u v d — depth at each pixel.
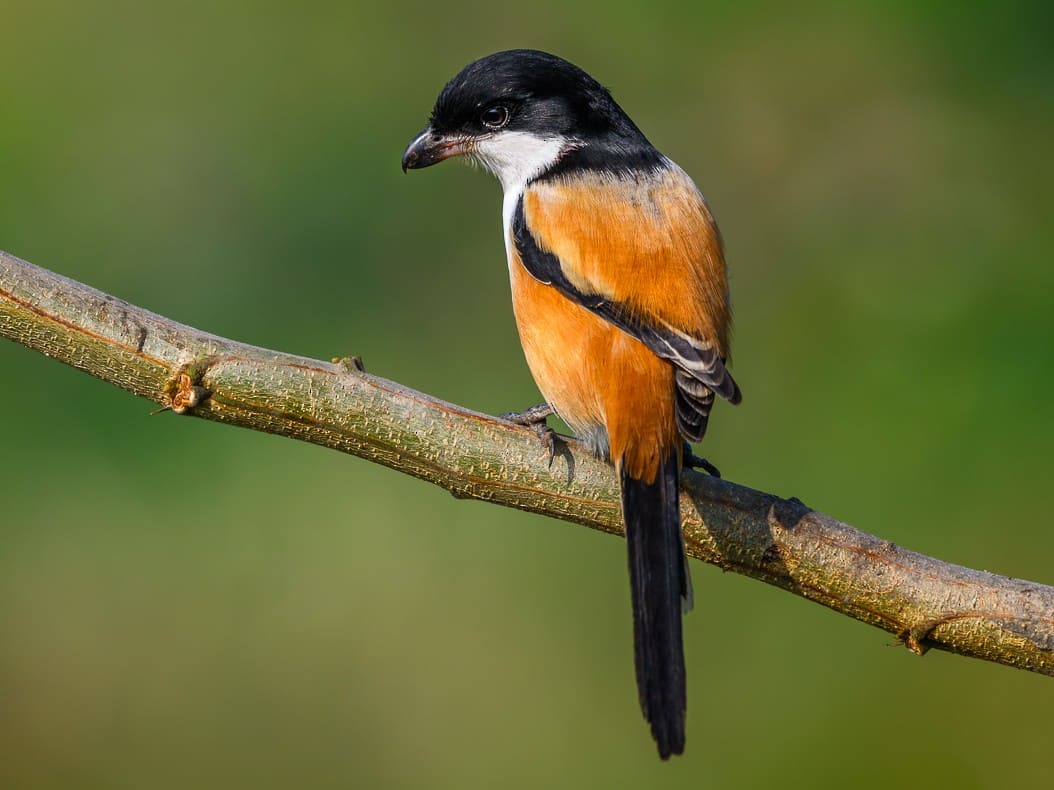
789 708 10.01
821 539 6.16
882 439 10.68
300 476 10.82
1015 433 10.43
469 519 10.90
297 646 10.45
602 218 6.75
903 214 11.94
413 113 12.50
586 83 7.34
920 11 12.17
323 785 10.27
